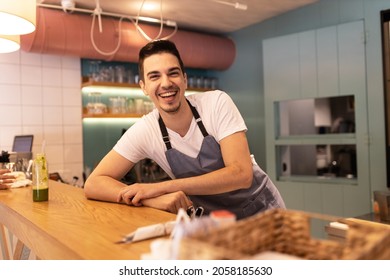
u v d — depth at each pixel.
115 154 1.52
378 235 0.55
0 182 1.85
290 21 3.72
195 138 1.49
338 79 3.20
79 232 0.94
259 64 4.05
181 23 3.94
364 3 3.13
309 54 3.37
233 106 1.45
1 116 3.33
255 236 0.62
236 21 3.97
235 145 1.37
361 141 3.11
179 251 0.57
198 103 1.50
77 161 3.74
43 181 1.44
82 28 3.08
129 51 3.40
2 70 3.33
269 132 3.69
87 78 3.76
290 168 3.84
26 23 1.52
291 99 3.51
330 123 3.99
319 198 3.33
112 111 3.71
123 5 3.26
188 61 3.88
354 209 3.13
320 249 0.62
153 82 1.34
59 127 3.63
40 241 1.01
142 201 1.28
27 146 3.07
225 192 1.38
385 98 2.95
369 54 3.07
